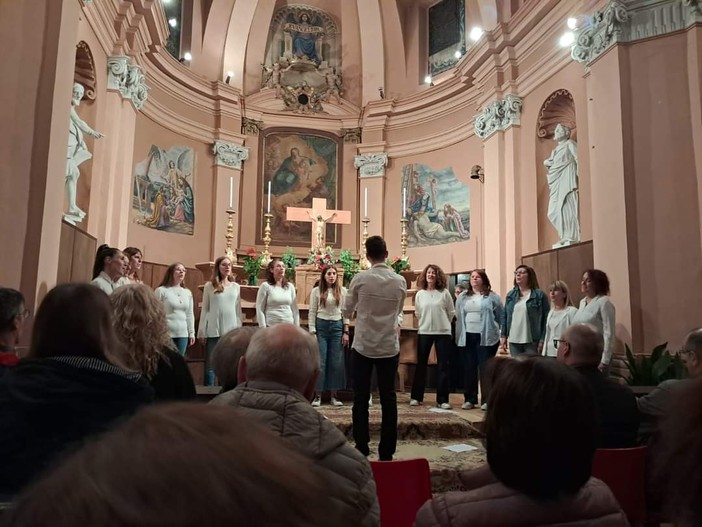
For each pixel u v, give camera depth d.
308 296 7.16
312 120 11.15
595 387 2.52
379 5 11.06
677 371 4.74
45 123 4.43
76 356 1.58
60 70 4.58
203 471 0.34
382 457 3.64
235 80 10.63
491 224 8.38
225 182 10.19
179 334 5.33
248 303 6.58
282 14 11.38
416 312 5.88
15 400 1.44
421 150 10.45
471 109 9.53
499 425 1.23
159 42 8.32
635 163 5.72
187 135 9.76
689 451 0.85
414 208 10.40
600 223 5.99
